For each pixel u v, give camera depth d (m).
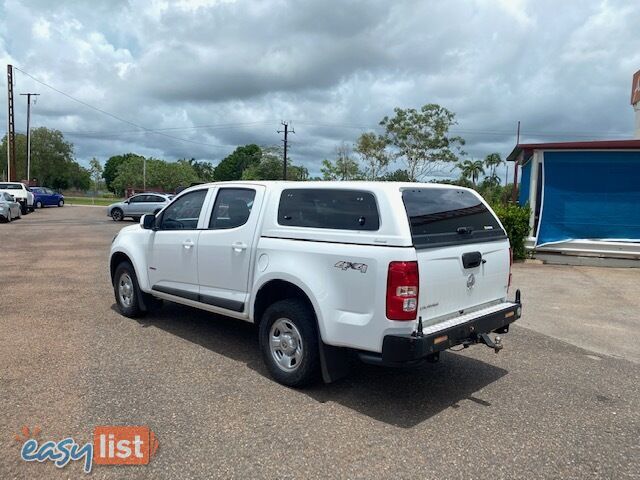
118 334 6.12
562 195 13.46
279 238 4.79
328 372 4.43
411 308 3.91
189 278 5.83
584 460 3.56
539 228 13.55
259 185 5.24
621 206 13.18
